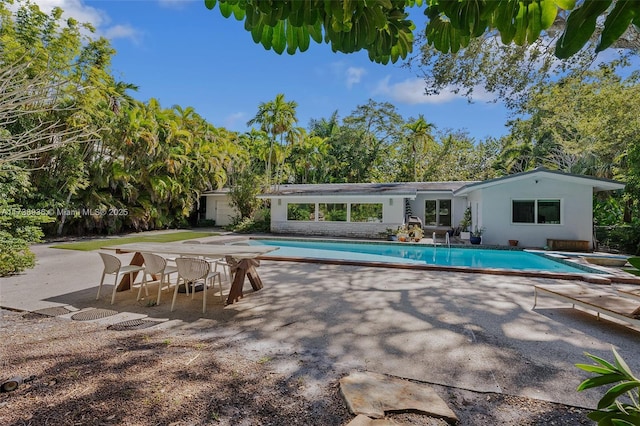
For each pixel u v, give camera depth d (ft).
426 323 14.74
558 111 39.27
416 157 105.29
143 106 64.23
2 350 11.36
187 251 18.74
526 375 10.11
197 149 72.90
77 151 48.83
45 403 8.11
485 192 45.60
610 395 3.87
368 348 12.07
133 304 17.74
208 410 8.04
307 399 8.64
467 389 9.28
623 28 3.35
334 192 59.93
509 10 4.51
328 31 5.11
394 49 6.01
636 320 12.72
